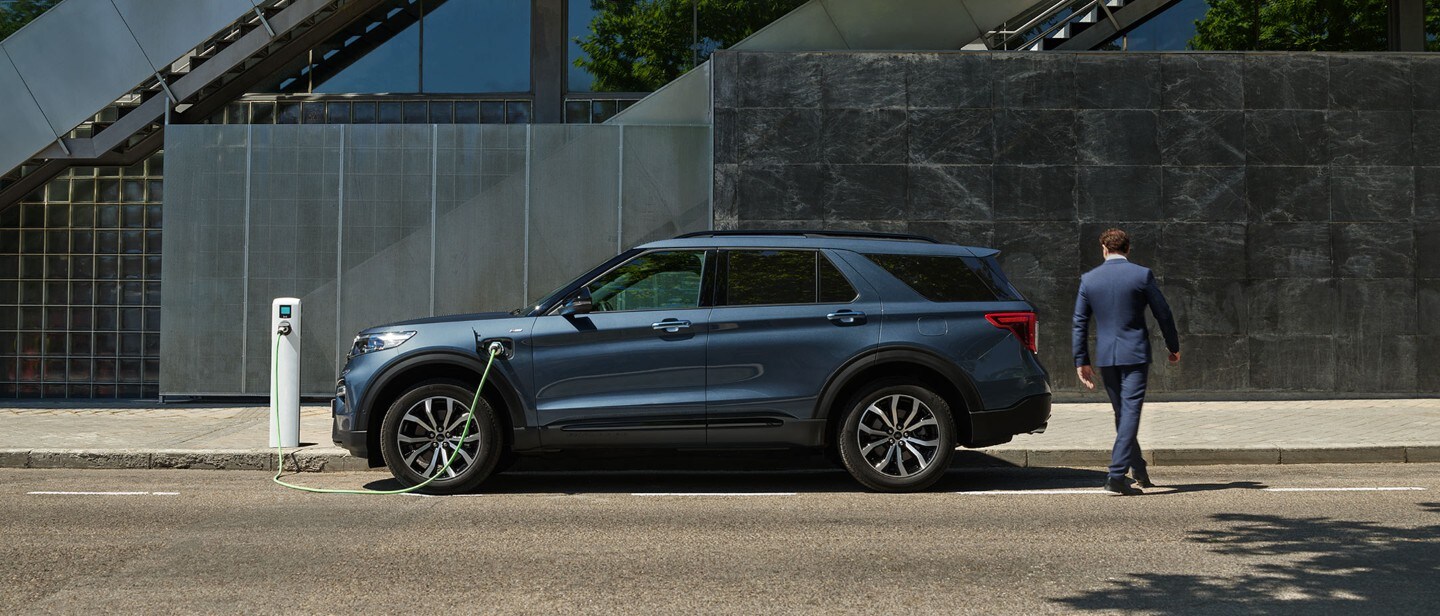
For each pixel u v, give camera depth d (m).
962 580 5.40
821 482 8.77
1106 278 8.07
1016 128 13.81
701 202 14.17
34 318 15.70
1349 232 13.85
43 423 11.91
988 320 8.15
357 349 8.30
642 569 5.64
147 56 14.12
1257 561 5.78
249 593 5.13
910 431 8.11
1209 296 13.81
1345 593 5.13
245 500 7.81
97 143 14.35
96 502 7.69
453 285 14.09
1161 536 6.45
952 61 13.82
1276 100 13.87
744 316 8.06
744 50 14.00
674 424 8.02
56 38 14.18
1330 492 8.00
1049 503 7.64
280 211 14.05
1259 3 15.22
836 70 13.80
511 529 6.72
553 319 8.10
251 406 13.73
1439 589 5.20
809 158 13.77
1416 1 14.98
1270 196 13.84
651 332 8.05
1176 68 13.86
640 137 14.18
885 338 8.03
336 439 8.25
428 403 8.10
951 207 13.76
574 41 15.55
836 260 8.22
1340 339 13.81
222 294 14.01
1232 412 12.58
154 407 13.68
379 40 15.55
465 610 4.85
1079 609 4.87
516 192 14.12
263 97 15.53
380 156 14.11
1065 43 15.45
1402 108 13.90
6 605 4.91
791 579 5.43
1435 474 8.98
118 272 15.71
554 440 8.02
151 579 5.40
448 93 15.55
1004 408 8.07
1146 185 13.81
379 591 5.17
